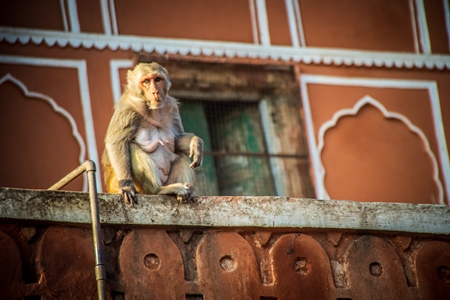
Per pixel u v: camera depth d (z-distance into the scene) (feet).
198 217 34.37
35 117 49.47
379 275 35.83
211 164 52.54
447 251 36.81
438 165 56.13
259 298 34.14
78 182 49.01
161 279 33.24
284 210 35.37
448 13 58.85
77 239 32.76
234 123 53.83
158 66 38.19
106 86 50.90
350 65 56.29
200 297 33.55
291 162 53.52
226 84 53.52
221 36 54.03
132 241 33.40
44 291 31.83
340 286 35.35
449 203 55.57
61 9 51.29
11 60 49.80
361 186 54.29
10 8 50.44
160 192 35.14
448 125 57.06
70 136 49.70
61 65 50.55
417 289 35.99
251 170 53.01
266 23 55.21
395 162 55.36
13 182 48.21
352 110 55.52
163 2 53.36
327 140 54.54
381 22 57.77
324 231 35.86
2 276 31.53
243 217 34.83
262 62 54.29
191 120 52.95
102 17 51.90
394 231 36.52
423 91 57.36
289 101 54.60
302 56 55.42
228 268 34.19
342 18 56.95
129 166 36.94
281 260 34.88
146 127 37.76
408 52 57.77
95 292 32.32
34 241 32.42
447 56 58.39
